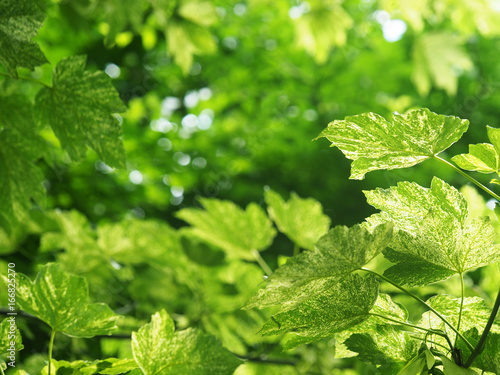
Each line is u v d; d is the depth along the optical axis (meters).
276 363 1.38
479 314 0.74
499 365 0.69
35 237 1.85
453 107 4.89
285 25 5.79
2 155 1.02
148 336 0.71
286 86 5.94
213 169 5.20
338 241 0.67
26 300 0.75
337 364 1.38
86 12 1.71
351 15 5.64
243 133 5.57
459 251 0.71
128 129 4.41
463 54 3.01
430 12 2.47
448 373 0.67
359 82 5.75
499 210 0.72
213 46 1.95
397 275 0.73
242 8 5.98
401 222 0.73
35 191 1.04
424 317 0.75
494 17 2.50
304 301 0.71
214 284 1.54
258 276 1.62
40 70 3.57
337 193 4.82
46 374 0.74
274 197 1.47
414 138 0.72
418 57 3.06
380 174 4.59
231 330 1.50
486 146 0.72
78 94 0.92
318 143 5.33
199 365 0.72
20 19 0.82
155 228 1.66
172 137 5.20
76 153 0.96
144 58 4.91
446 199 0.72
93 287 1.54
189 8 1.84
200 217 1.54
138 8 1.70
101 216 3.74
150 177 4.74
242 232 1.55
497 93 5.30
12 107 0.97
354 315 0.71
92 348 1.34
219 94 5.70
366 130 0.73
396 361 0.73
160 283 1.58
